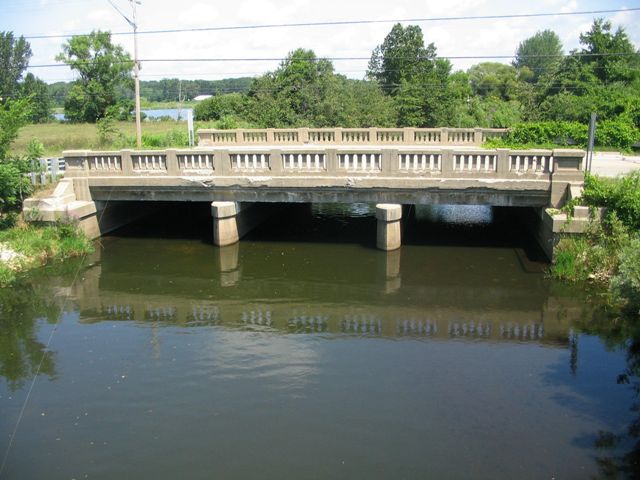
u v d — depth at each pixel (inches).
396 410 386.9
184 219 979.3
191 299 613.6
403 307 584.7
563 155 666.8
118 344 501.4
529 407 389.1
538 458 334.3
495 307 578.6
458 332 520.7
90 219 817.5
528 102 1908.2
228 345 496.7
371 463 331.6
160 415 384.5
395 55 2630.4
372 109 1729.8
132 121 2522.1
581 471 322.7
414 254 753.0
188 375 440.1
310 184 738.2
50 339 513.3
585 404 392.2
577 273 625.9
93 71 2613.2
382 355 473.7
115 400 404.2
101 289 645.3
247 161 752.3
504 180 687.7
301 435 359.6
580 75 1974.7
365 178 721.6
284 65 2087.8
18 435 363.9
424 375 437.1
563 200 677.9
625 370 440.8
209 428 368.5
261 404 396.2
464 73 3253.0
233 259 744.3
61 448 349.7
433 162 709.9
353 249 780.0
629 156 1047.6
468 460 333.7
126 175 789.9
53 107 3356.3
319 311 577.3
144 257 754.8
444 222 955.3
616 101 1429.6
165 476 323.0
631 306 549.3
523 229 883.4
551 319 546.0
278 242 821.9
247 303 601.0
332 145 1202.0
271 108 1743.4
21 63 3179.1
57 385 426.9
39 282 666.8
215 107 2316.7
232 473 324.8
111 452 345.1
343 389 416.2
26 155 866.1
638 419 373.1
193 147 1204.5
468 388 416.5
